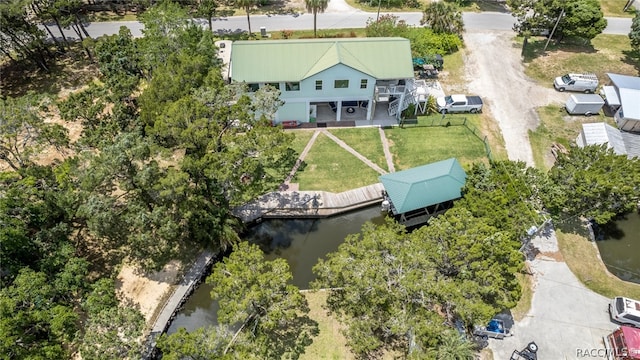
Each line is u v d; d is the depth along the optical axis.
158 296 30.77
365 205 37.69
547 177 35.03
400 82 42.94
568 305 30.56
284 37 55.72
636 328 27.75
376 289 26.12
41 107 34.81
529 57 53.94
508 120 45.81
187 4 62.69
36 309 25.19
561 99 48.25
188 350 23.12
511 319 29.66
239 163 31.05
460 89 49.47
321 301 30.86
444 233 28.36
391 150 42.38
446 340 24.44
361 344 26.28
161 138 34.25
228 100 34.12
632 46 52.25
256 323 26.88
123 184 30.28
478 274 26.39
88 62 51.34
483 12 63.09
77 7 50.50
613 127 42.59
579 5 51.53
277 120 44.69
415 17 61.34
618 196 32.91
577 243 34.53
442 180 35.75
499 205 30.84
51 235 29.16
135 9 61.69
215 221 32.09
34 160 39.50
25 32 44.69
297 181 39.09
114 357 23.84
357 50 42.38
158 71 37.31
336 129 44.59
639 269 33.16
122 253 33.25
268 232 36.19
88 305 26.52
